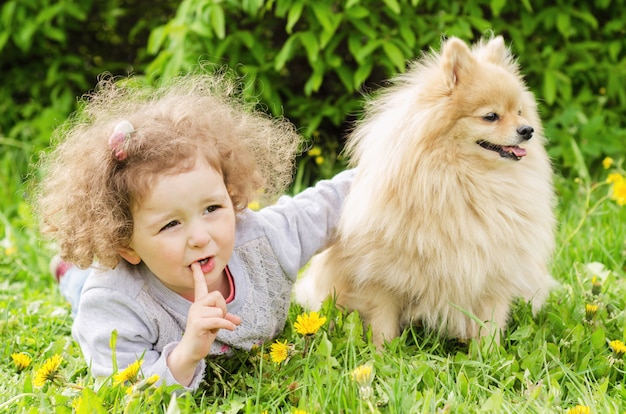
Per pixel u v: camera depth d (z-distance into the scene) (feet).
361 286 9.41
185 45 15.52
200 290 7.46
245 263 8.41
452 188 8.67
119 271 7.96
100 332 7.76
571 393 7.78
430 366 8.18
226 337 8.29
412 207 8.69
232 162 8.09
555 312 10.00
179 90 8.64
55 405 7.50
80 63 19.31
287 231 8.74
